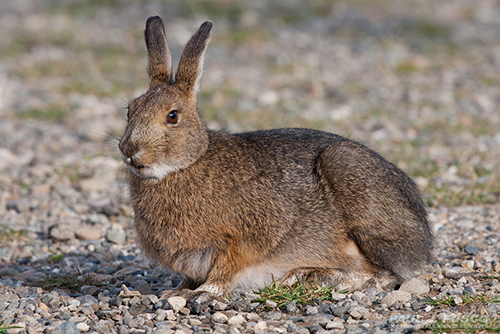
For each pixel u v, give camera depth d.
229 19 69.31
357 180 17.09
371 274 17.44
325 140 18.42
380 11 73.88
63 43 60.47
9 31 63.97
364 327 14.54
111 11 73.69
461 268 18.39
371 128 36.69
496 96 43.38
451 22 68.12
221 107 41.28
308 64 54.56
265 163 17.45
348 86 47.50
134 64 53.69
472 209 24.47
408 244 17.23
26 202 26.09
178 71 17.88
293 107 41.50
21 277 19.19
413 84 47.47
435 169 28.77
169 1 76.06
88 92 45.50
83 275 19.45
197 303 16.06
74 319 15.28
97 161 31.84
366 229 17.06
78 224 24.39
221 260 16.86
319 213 17.33
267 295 16.41
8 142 35.38
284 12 72.69
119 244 22.73
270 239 17.12
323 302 16.45
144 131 16.53
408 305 15.93
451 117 38.44
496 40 60.16
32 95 44.97
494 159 30.44
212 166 17.08
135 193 17.36
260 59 56.38
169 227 16.89
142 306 16.38
